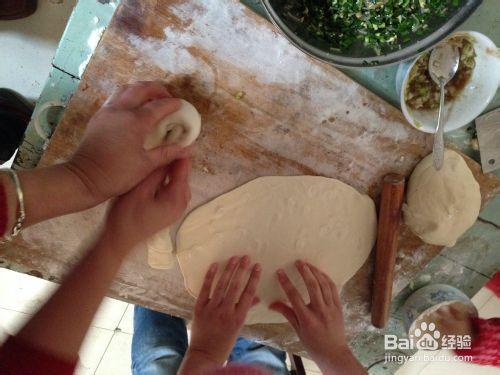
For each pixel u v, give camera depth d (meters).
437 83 0.87
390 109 0.91
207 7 0.78
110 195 0.72
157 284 0.99
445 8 0.72
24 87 1.15
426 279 1.14
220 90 0.84
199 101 0.85
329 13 0.74
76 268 0.63
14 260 0.92
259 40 0.81
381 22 0.74
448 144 0.99
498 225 1.10
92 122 0.73
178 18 0.77
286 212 0.97
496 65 0.84
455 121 0.89
